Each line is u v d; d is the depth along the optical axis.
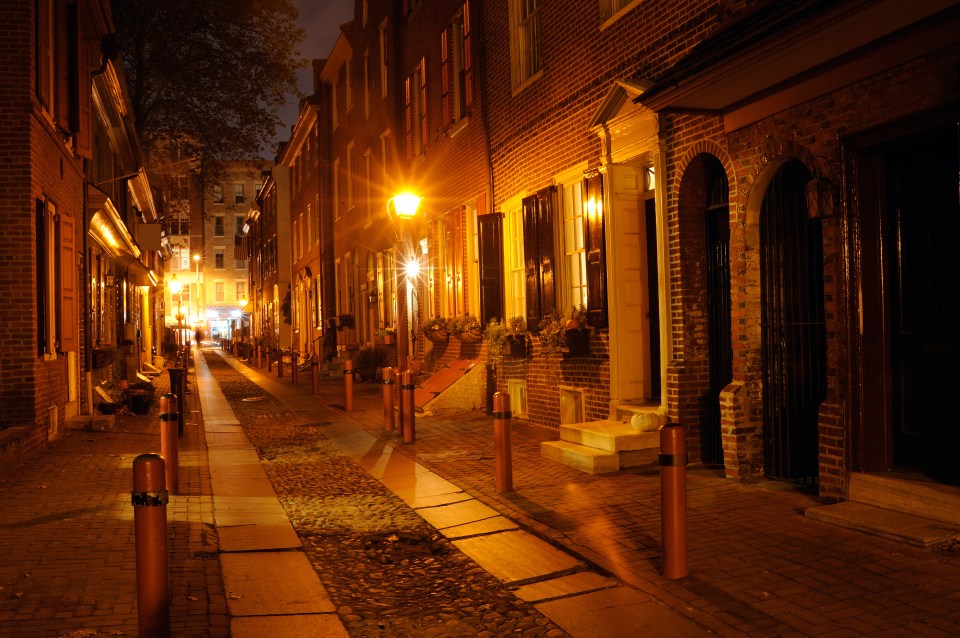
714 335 8.31
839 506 5.98
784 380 7.24
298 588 5.18
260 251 56.12
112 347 17.44
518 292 12.98
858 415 6.13
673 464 4.91
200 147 29.14
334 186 30.73
